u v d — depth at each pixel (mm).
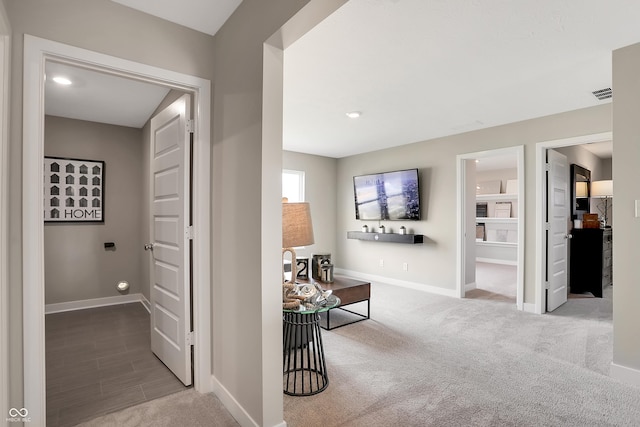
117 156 4348
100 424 1900
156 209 2719
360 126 4383
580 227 5129
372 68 2703
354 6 1906
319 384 2312
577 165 5211
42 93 1666
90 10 1799
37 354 1623
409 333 3297
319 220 6395
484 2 1867
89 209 4160
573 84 2988
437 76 2836
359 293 3590
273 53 1748
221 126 2117
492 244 8500
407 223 5465
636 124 2268
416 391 2227
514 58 2525
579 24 2068
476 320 3701
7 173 1530
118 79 2881
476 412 1998
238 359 1929
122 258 4387
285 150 5918
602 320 3699
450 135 4832
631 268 2309
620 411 2008
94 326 3492
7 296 1533
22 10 1613
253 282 1767
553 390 2240
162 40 2029
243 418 1865
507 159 7191
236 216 1931
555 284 4152
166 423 1912
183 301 2275
